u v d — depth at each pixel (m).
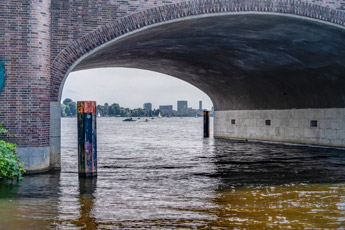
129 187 11.48
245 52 20.67
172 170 14.80
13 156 12.28
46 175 13.10
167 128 70.06
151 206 9.29
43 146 13.36
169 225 7.83
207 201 9.78
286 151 21.05
